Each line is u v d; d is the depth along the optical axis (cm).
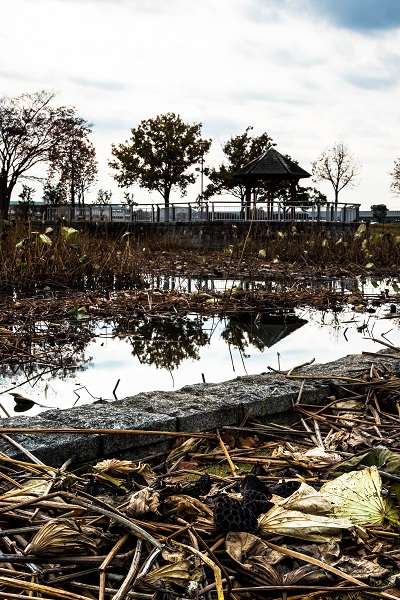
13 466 309
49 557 218
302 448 368
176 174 5591
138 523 235
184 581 210
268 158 3562
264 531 243
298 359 670
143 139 5619
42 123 4850
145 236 3544
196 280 1614
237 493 280
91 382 564
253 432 384
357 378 479
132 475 283
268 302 1163
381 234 2203
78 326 882
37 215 4012
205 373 599
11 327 856
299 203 3556
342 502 271
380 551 242
